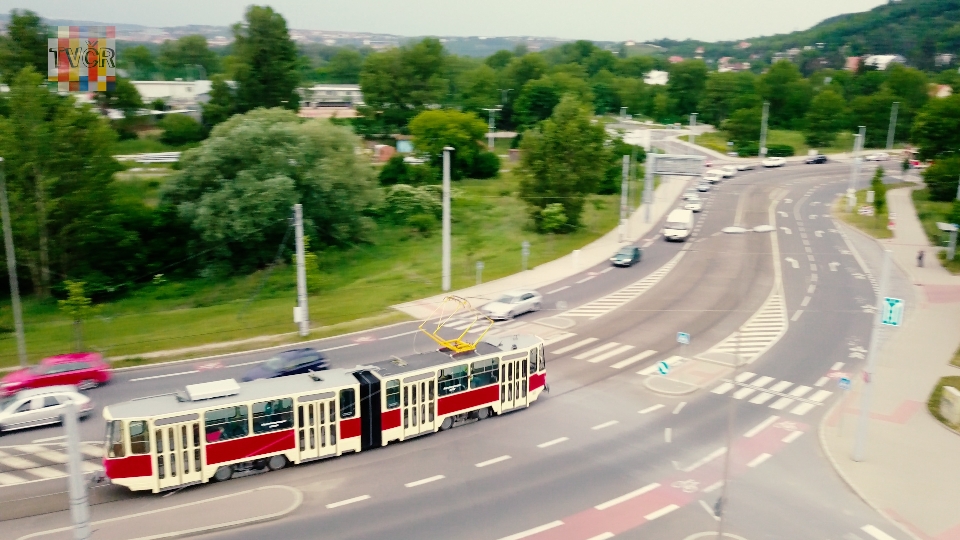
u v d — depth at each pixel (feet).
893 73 483.10
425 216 245.04
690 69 570.05
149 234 211.41
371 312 160.76
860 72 654.94
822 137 436.76
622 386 118.11
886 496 83.82
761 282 183.52
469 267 200.85
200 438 84.17
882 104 440.45
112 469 81.30
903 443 97.45
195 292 192.75
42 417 103.50
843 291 175.01
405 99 444.55
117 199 212.43
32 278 191.83
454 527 76.89
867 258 206.90
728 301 167.32
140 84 508.94
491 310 154.71
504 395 106.52
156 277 199.00
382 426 95.35
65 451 96.12
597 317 156.04
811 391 115.75
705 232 243.81
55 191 191.42
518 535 75.36
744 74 597.93
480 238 235.20
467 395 102.68
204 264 208.85
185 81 548.31
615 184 306.35
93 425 104.58
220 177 207.92
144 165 297.33
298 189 211.41
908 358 130.72
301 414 89.66
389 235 237.66
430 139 325.21
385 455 93.86
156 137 375.25
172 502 81.76
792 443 97.71
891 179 341.41
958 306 162.50
